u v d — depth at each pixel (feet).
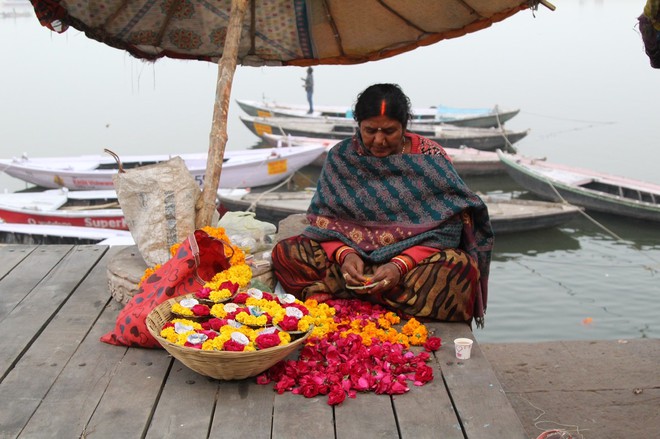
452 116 67.31
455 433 8.86
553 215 41.09
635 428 11.94
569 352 14.60
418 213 12.35
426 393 9.75
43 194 41.29
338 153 12.85
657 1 10.64
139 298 11.28
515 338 31.32
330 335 11.12
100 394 9.78
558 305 34.50
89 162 49.21
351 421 9.09
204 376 10.20
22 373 10.33
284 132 61.52
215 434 8.83
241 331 10.18
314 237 12.74
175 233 12.64
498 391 9.79
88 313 12.46
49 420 9.17
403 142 12.67
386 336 11.21
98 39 14.65
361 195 12.57
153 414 9.36
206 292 11.09
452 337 11.51
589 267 38.81
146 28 14.75
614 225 44.57
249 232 13.97
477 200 12.29
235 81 102.01
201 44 15.25
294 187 50.31
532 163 51.08
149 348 11.08
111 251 15.72
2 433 8.89
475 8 14.02
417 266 11.98
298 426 8.98
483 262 12.78
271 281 13.10
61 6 13.79
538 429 11.94
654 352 14.43
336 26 15.07
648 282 36.86
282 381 9.81
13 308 12.66
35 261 15.10
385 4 14.49
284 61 15.94
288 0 14.73
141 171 12.68
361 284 11.83
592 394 12.98
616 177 48.24
